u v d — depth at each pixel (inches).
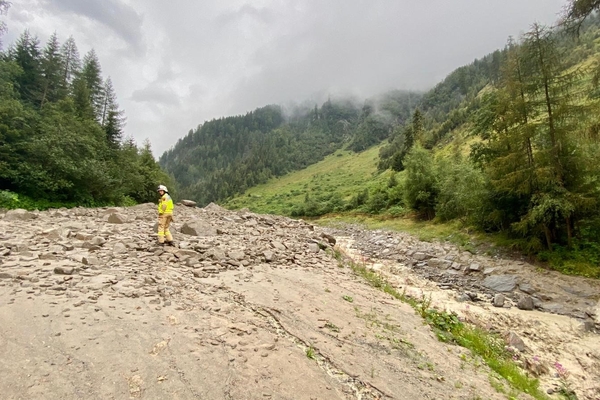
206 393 145.2
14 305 199.0
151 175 1829.5
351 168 5472.4
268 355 184.9
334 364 188.9
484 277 530.6
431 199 1167.0
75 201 950.4
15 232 390.6
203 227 513.0
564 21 459.5
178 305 232.8
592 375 266.7
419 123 2965.1
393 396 166.4
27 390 131.2
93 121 1470.2
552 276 487.2
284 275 358.6
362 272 451.5
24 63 1611.7
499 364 234.1
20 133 884.0
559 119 531.5
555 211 506.0
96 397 133.0
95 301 219.6
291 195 4237.2
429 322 288.4
